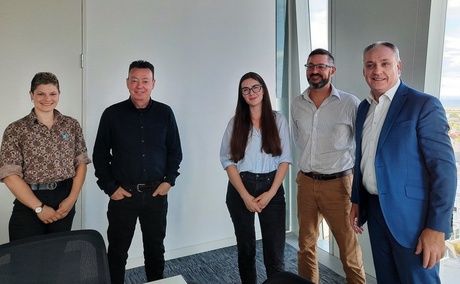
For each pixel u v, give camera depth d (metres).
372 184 1.67
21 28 2.37
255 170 1.97
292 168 3.55
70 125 1.89
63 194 1.83
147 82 2.06
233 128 2.02
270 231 2.01
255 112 1.99
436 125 1.41
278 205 2.02
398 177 1.50
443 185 1.37
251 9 3.23
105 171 2.10
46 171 1.75
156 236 2.20
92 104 2.62
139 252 2.87
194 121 3.03
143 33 2.77
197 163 3.07
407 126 1.47
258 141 1.98
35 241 1.04
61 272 1.05
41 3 2.42
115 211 2.10
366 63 1.62
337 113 2.05
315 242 2.27
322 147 2.10
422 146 1.44
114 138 2.10
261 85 1.95
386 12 2.23
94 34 2.60
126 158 2.08
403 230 1.50
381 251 1.70
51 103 1.76
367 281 2.43
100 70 2.63
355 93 2.53
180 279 1.25
